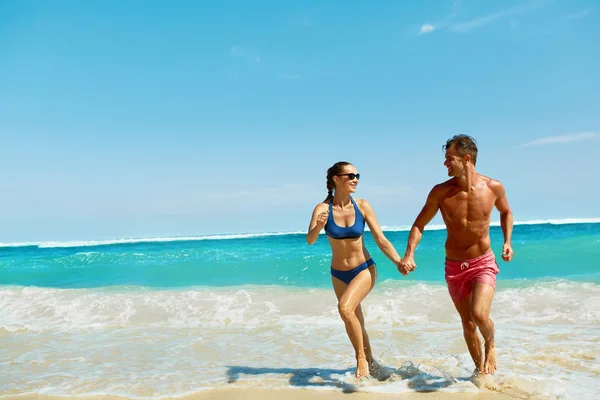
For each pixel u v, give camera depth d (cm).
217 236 4272
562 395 410
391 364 530
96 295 1009
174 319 832
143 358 596
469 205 440
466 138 443
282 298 966
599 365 492
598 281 1006
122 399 446
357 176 474
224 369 536
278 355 592
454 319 759
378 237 479
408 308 833
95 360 592
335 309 866
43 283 1282
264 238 3156
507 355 534
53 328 798
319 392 444
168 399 442
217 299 950
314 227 472
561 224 3509
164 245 2798
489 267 437
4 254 2386
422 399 414
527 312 777
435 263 1348
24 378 521
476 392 425
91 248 2786
